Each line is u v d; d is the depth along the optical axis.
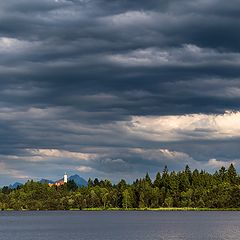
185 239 171.75
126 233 197.00
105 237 180.38
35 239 175.50
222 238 174.12
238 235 185.00
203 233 194.12
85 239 173.75
